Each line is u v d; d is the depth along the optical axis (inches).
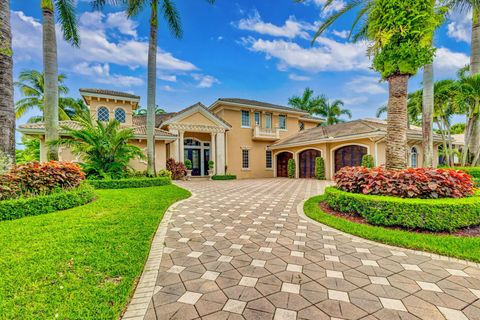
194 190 477.7
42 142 534.0
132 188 435.5
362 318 90.0
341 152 697.6
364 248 161.5
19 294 97.1
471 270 128.8
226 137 868.0
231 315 91.8
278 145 895.1
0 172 240.1
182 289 110.5
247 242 173.0
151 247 162.6
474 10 443.8
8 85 265.0
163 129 786.8
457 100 471.5
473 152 494.0
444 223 182.1
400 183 217.6
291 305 97.9
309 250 157.9
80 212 237.0
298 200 353.4
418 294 106.2
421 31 233.6
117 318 88.4
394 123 261.0
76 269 119.3
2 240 156.4
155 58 507.2
